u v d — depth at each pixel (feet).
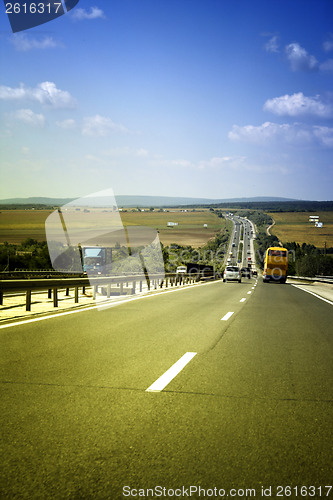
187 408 14.52
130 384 17.26
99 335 29.01
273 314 44.93
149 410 14.23
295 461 10.73
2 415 13.55
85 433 12.18
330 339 29.63
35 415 13.57
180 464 10.43
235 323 36.83
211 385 17.42
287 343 27.66
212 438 12.01
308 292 94.94
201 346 25.82
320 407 14.96
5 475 9.77
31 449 11.09
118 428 12.60
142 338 28.12
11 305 50.98
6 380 17.65
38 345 25.18
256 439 12.02
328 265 392.47
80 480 9.61
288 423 13.34
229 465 10.43
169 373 19.12
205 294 75.41
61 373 18.83
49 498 8.91
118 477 9.77
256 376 19.07
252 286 118.21
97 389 16.51
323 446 11.66
